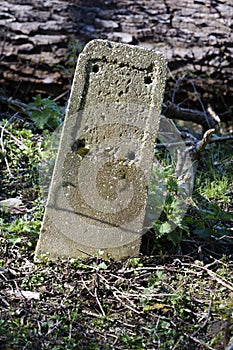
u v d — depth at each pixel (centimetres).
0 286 222
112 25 329
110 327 213
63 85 328
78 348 204
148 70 233
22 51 324
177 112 330
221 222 263
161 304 221
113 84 232
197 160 290
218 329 213
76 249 236
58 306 216
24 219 253
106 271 232
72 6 331
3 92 326
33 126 307
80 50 325
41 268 231
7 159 285
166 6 336
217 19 334
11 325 208
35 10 328
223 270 238
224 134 342
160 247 245
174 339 209
